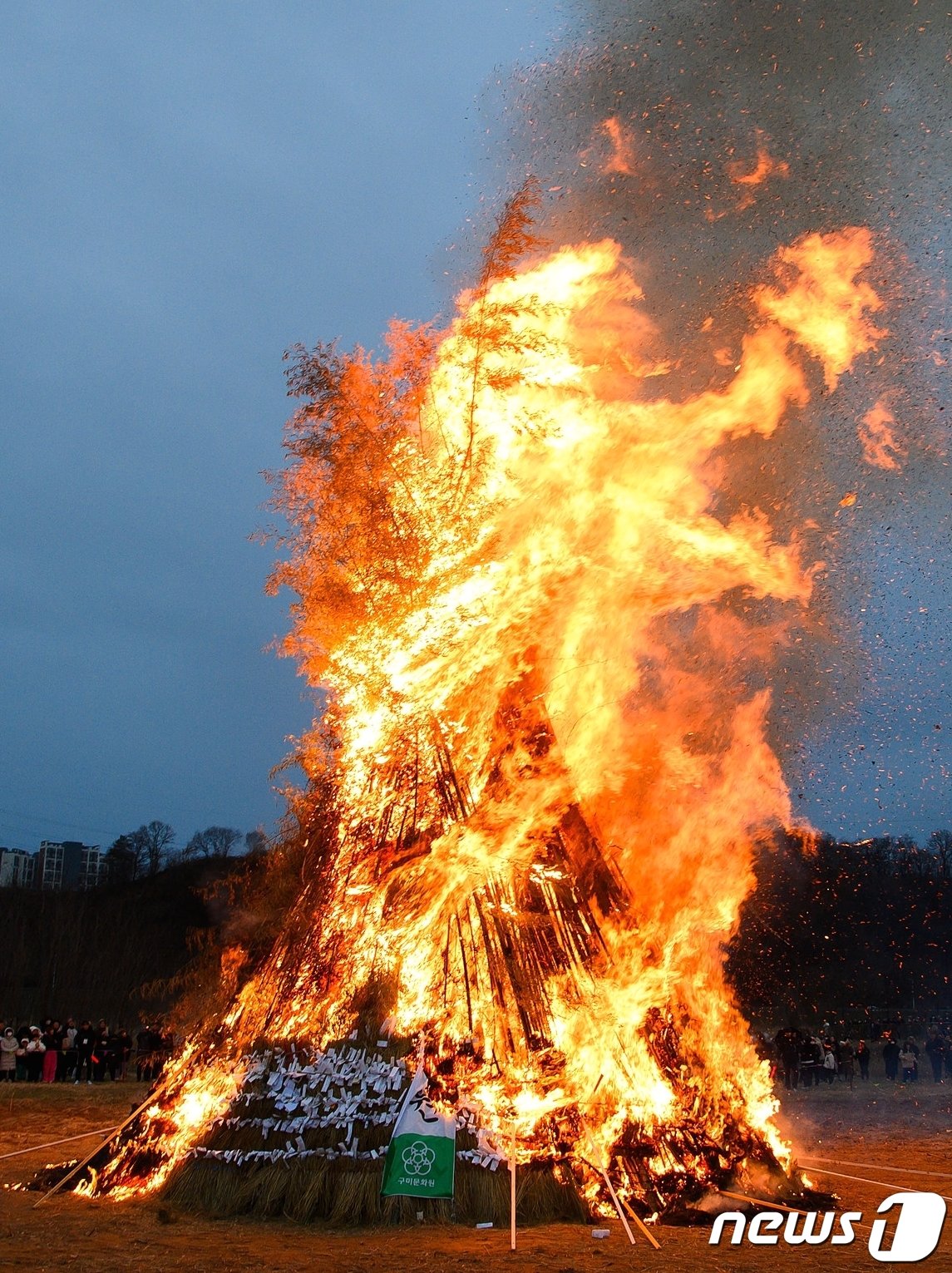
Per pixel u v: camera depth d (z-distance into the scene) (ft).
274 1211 29.35
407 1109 30.07
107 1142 34.76
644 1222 29.48
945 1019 126.11
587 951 34.76
